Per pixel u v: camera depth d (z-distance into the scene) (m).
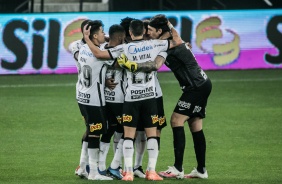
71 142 38.91
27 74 62.50
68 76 62.31
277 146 37.81
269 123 43.97
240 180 30.19
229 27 64.94
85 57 29.27
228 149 37.16
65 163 33.97
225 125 43.41
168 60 30.08
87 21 30.67
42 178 30.62
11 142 38.91
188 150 37.31
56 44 62.66
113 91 29.72
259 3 73.75
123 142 29.56
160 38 29.84
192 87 30.00
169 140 39.59
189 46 30.52
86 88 29.36
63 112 47.59
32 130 42.12
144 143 30.72
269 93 54.72
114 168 30.44
